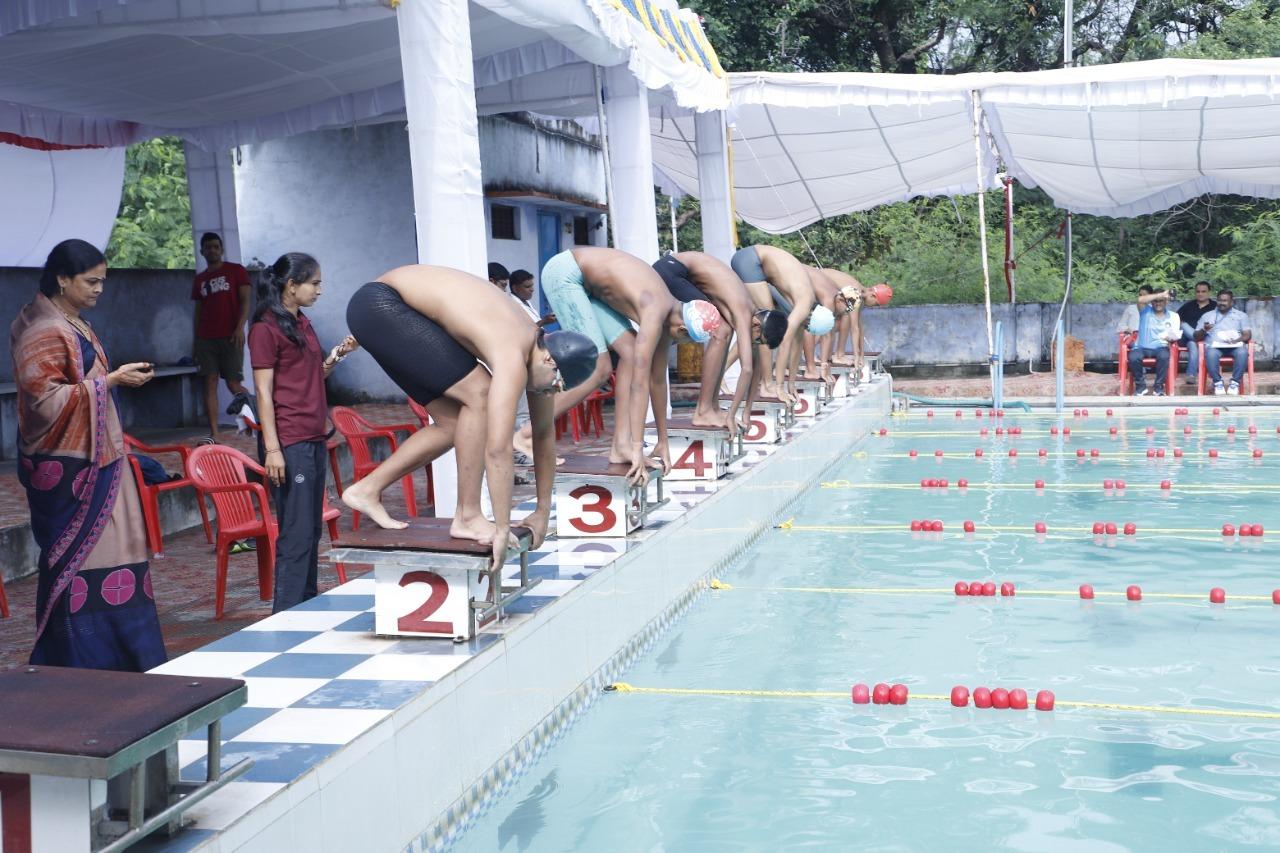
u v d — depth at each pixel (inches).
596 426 474.0
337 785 120.9
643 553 226.5
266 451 198.5
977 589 261.4
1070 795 150.5
